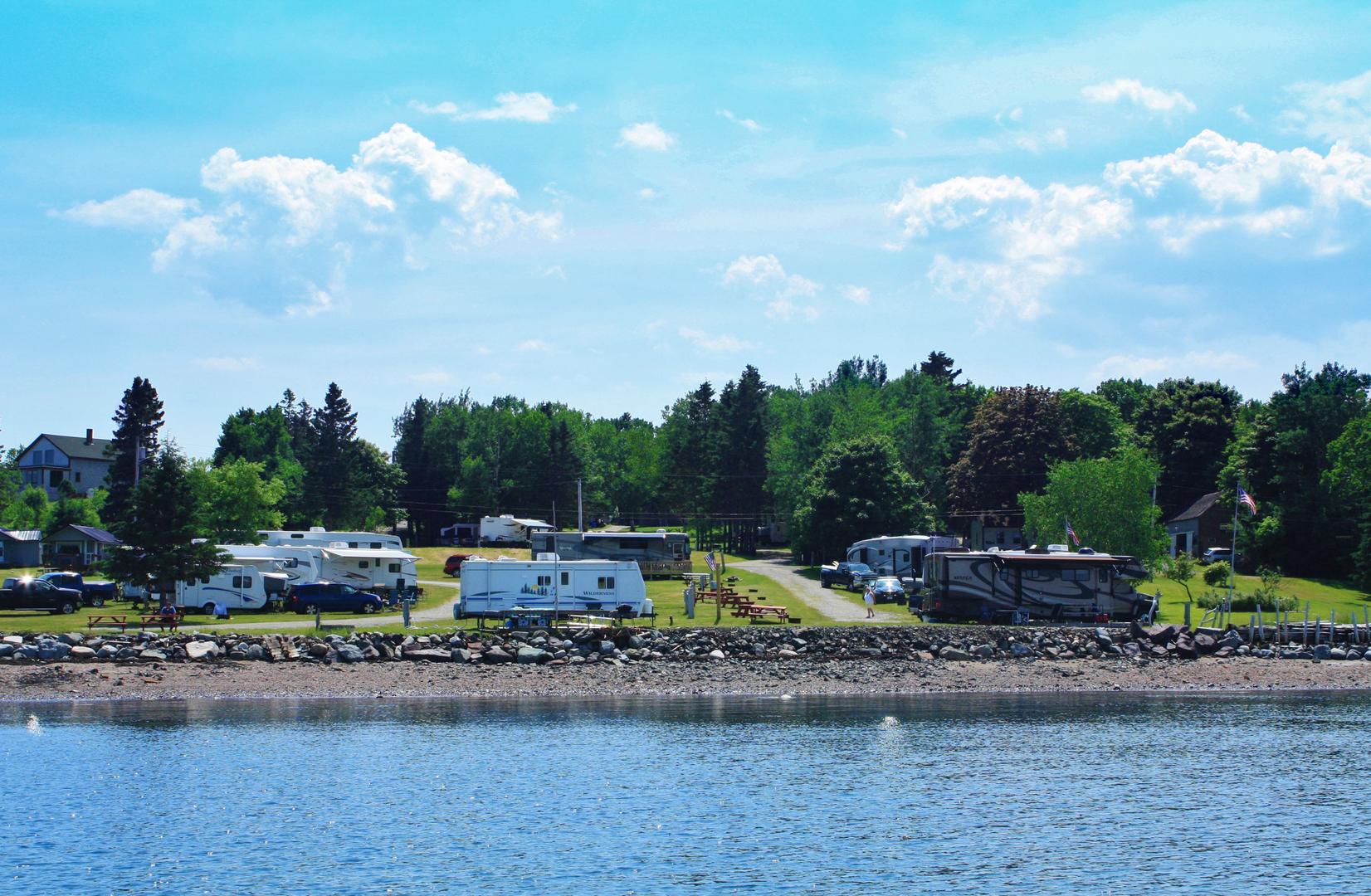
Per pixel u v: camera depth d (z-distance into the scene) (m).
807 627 65.62
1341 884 27.02
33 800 33.56
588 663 60.62
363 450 160.62
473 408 198.25
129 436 128.12
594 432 193.88
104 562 72.31
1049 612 71.06
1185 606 74.12
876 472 108.94
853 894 26.27
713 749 41.56
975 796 34.94
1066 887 26.78
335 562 80.31
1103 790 35.84
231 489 103.62
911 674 59.78
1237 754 41.28
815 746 42.31
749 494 144.50
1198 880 27.31
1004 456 123.44
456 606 68.50
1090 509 86.38
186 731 44.00
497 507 162.88
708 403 165.75
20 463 156.50
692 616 71.06
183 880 26.70
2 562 113.12
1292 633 69.56
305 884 26.50
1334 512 102.69
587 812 32.81
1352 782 37.00
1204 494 130.12
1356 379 137.00
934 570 71.88
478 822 31.72
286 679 55.75
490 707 50.62
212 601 73.94
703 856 28.88
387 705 50.72
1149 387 185.62
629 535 95.50
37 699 50.97
